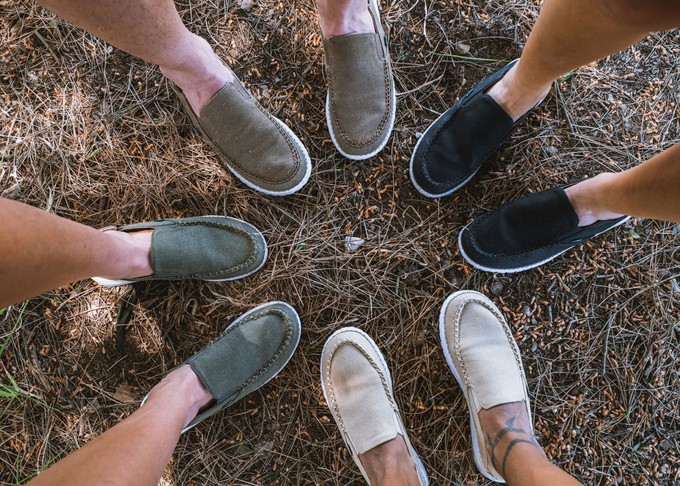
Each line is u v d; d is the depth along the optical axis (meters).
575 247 1.28
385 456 1.16
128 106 1.28
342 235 1.28
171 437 0.88
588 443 1.27
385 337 1.27
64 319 1.27
